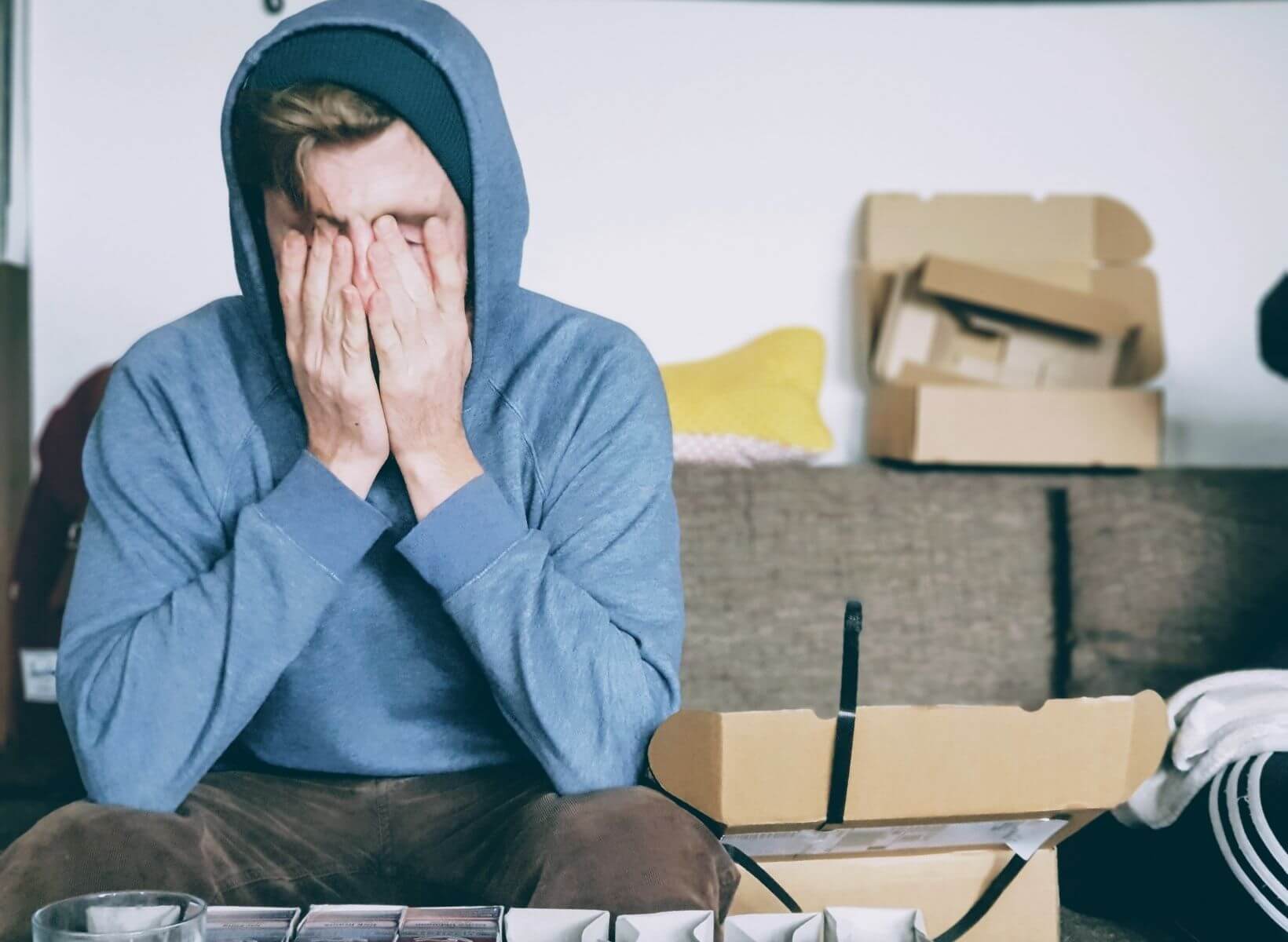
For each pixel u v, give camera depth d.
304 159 1.15
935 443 2.17
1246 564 2.05
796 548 2.06
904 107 2.51
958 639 2.07
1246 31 2.55
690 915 0.92
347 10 1.18
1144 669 2.02
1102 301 2.28
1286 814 1.39
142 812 1.07
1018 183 2.54
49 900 0.98
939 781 1.09
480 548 1.15
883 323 2.40
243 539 1.14
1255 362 2.55
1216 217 2.55
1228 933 1.46
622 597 1.21
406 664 1.24
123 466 1.23
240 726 1.14
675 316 2.48
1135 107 2.55
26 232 2.41
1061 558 2.14
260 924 0.91
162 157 2.43
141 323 2.44
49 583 2.30
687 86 2.47
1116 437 2.18
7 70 2.35
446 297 1.19
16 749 2.30
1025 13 2.53
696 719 1.08
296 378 1.19
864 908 0.98
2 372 2.39
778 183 2.49
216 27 2.42
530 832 1.08
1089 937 1.57
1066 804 1.12
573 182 2.45
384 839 1.21
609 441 1.27
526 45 2.43
